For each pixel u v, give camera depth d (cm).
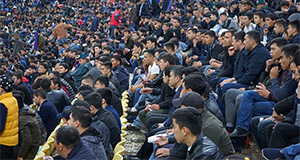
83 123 371
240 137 478
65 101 677
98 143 369
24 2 3841
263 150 398
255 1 1245
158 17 1841
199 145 310
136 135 623
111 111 509
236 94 518
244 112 484
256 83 565
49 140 521
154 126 512
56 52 1742
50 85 684
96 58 849
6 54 1681
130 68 1144
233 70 634
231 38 643
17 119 441
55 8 3356
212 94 563
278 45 521
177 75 514
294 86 449
